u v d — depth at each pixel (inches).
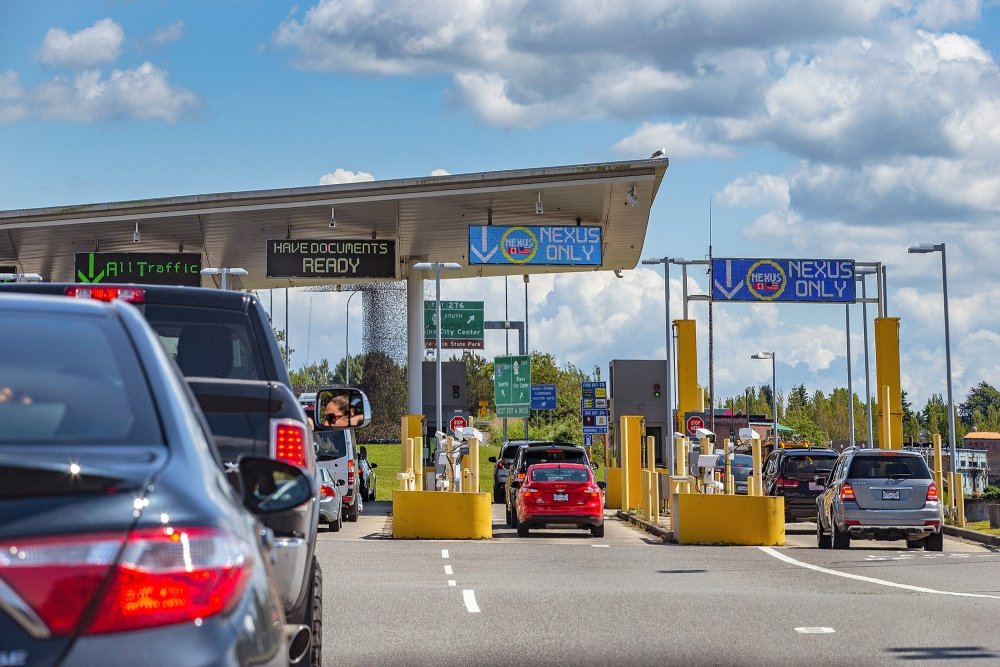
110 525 191.0
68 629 184.5
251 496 278.1
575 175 2106.3
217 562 197.5
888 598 853.8
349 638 665.0
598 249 2249.0
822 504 1498.5
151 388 228.5
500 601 833.5
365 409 558.9
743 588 938.7
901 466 1432.1
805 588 939.3
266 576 219.9
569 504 1731.1
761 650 625.3
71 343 235.3
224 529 201.9
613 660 595.2
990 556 1300.4
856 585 964.0
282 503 278.8
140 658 186.5
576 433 5113.2
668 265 2486.5
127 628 187.3
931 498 1417.3
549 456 2014.0
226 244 2573.8
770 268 2529.5
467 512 1627.7
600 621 732.7
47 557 185.9
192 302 450.3
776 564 1179.9
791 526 2012.8
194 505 200.8
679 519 1517.0
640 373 3166.8
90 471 197.5
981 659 599.5
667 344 2463.1
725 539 1507.1
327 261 2303.2
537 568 1120.8
